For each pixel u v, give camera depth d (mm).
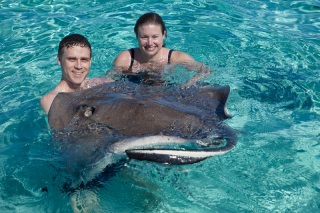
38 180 3715
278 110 4906
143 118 3682
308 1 8570
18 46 6859
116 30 7328
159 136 3508
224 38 6984
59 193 3492
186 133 3580
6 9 8336
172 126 3629
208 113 3930
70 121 3875
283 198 3531
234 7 8320
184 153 3182
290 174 3793
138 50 5941
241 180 3666
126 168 3412
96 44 6828
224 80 5559
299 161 3988
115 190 3445
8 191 3658
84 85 5004
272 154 4039
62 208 3387
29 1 8688
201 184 3578
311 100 5164
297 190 3623
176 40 6887
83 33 7215
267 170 3820
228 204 3430
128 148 3414
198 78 5301
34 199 3539
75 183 3445
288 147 4176
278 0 8664
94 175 3439
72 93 4355
